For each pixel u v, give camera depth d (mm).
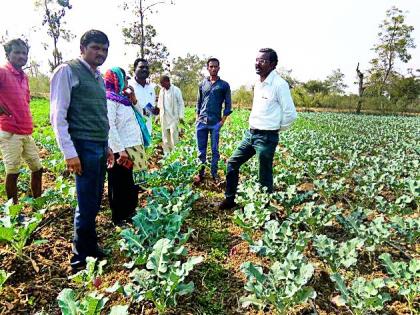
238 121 19266
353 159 9469
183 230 4832
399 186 6551
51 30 36406
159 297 3148
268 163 5156
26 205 5434
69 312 2672
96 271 3707
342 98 53969
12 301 3281
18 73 4898
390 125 25219
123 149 4492
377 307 2957
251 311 3266
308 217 4539
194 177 6992
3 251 3988
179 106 8531
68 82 3414
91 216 3791
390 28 53875
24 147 5191
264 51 4883
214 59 6961
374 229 4207
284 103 4855
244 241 4574
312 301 3371
